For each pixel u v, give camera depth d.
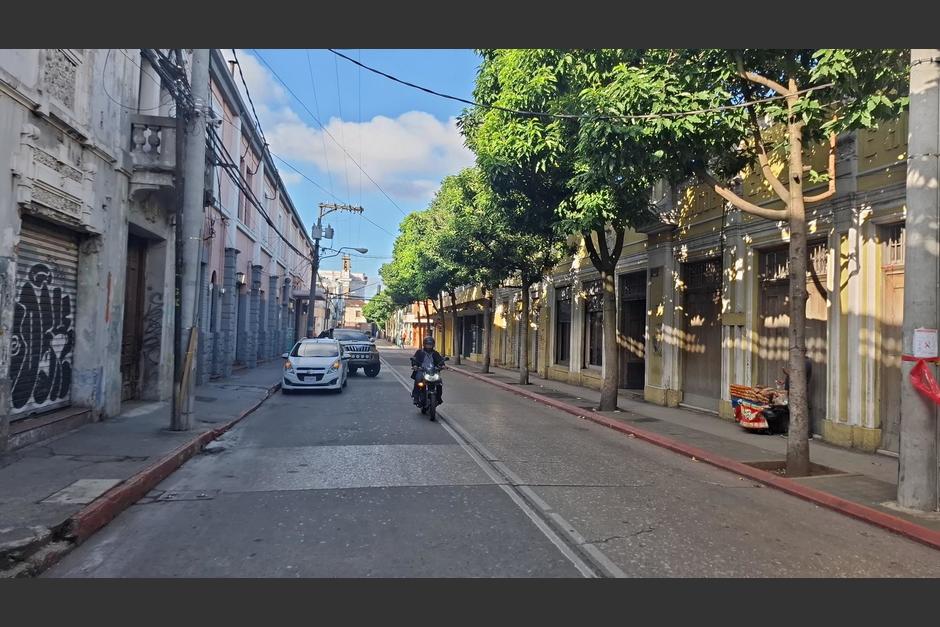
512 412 15.60
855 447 10.38
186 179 10.98
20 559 4.96
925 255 6.93
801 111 8.18
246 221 26.41
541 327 27.08
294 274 44.47
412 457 9.46
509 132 12.99
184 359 10.59
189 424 10.57
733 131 9.70
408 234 43.19
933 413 6.92
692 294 15.80
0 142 7.71
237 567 5.00
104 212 10.77
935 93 6.89
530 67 12.74
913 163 7.00
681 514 6.78
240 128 23.55
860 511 6.97
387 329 111.38
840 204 10.70
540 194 15.03
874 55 7.93
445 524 6.13
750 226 13.17
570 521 6.34
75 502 6.15
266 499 7.01
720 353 14.52
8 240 7.92
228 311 21.89
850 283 10.48
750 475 8.87
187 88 11.03
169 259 14.21
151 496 7.11
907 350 7.05
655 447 11.21
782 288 12.60
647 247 17.44
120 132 11.24
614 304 15.20
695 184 15.20
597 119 9.43
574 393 19.86
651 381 17.00
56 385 10.05
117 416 11.65
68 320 10.31
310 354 18.95
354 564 5.07
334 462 9.04
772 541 5.98
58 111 8.87
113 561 5.12
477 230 21.41
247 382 20.28
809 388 11.83
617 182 11.01
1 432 7.97
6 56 7.66
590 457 9.97
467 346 47.25
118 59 11.07
